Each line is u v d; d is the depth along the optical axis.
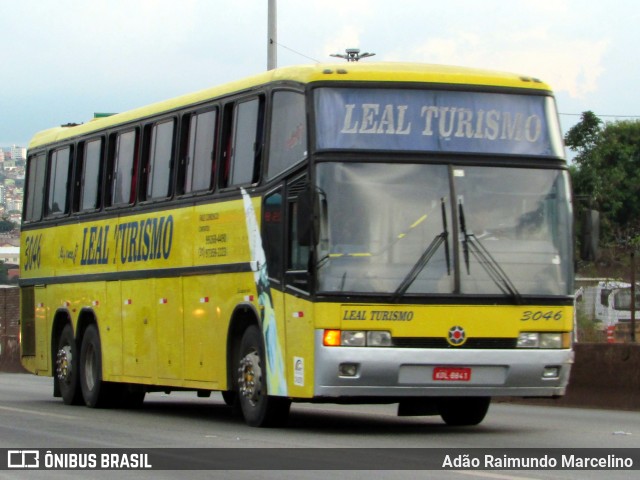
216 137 18.27
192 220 18.73
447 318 15.43
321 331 15.16
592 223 16.39
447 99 16.02
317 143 15.50
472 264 15.60
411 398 16.20
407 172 15.65
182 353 19.03
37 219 25.03
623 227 57.47
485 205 15.79
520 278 15.76
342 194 15.40
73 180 23.39
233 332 17.58
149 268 20.11
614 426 18.00
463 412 17.92
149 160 20.48
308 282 15.32
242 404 17.36
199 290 18.48
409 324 15.31
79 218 22.98
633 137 58.31
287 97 16.33
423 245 15.50
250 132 17.28
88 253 22.56
